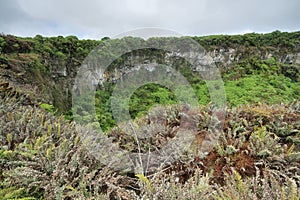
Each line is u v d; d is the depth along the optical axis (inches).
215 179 135.4
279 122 166.6
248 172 134.9
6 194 96.4
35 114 174.6
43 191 108.5
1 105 180.7
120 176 117.3
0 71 339.0
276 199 89.9
